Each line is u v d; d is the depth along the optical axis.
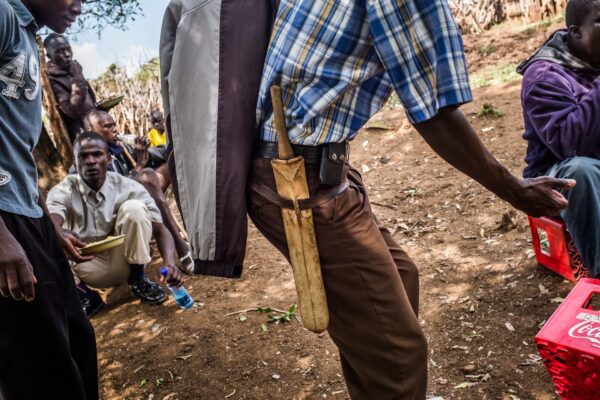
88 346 2.21
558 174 2.59
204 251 1.61
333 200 1.56
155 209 3.62
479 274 3.11
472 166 1.46
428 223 3.87
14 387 1.91
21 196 1.92
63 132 4.97
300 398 2.49
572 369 1.72
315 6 1.45
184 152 1.64
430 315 2.84
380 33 1.40
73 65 5.00
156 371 2.87
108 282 3.53
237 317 3.21
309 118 1.47
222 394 2.61
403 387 1.67
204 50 1.57
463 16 8.55
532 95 2.72
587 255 2.54
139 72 9.96
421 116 1.41
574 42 2.73
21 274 1.75
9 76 1.83
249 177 1.65
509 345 2.50
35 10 1.99
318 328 1.60
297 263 1.59
